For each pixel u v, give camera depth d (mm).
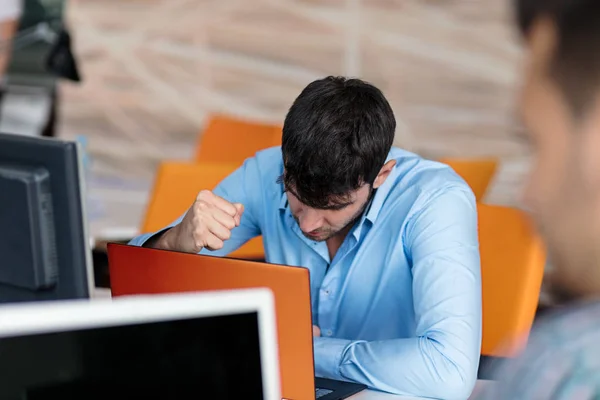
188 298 1304
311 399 2123
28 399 1188
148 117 10312
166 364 1283
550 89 740
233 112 10195
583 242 741
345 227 2588
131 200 9375
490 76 9242
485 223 3014
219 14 10125
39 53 6551
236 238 3133
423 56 9508
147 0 10273
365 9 9680
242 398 1347
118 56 10344
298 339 2094
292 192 2463
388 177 2791
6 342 1172
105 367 1237
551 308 834
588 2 713
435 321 2500
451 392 2398
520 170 8938
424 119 9500
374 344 2537
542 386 778
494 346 2896
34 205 1879
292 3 9914
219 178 4535
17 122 6625
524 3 752
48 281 1931
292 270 2041
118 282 2320
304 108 2389
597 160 722
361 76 9758
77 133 10367
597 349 761
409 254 2734
